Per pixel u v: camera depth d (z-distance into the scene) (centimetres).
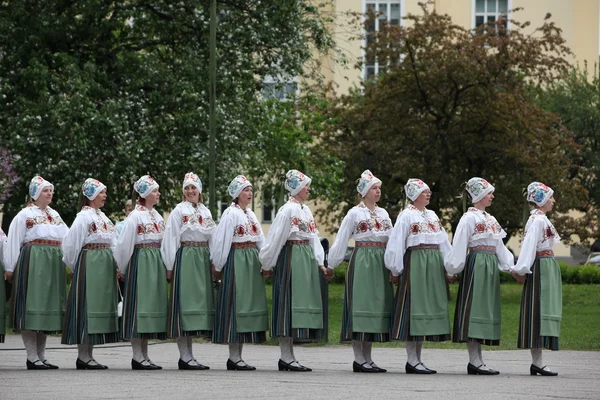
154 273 1512
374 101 3656
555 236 1477
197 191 1523
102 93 3005
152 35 3241
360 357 1491
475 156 3569
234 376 1357
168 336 1509
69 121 2841
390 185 3744
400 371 1512
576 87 5544
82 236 1522
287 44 3192
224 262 1505
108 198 3023
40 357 1558
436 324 1470
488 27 3672
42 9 3106
